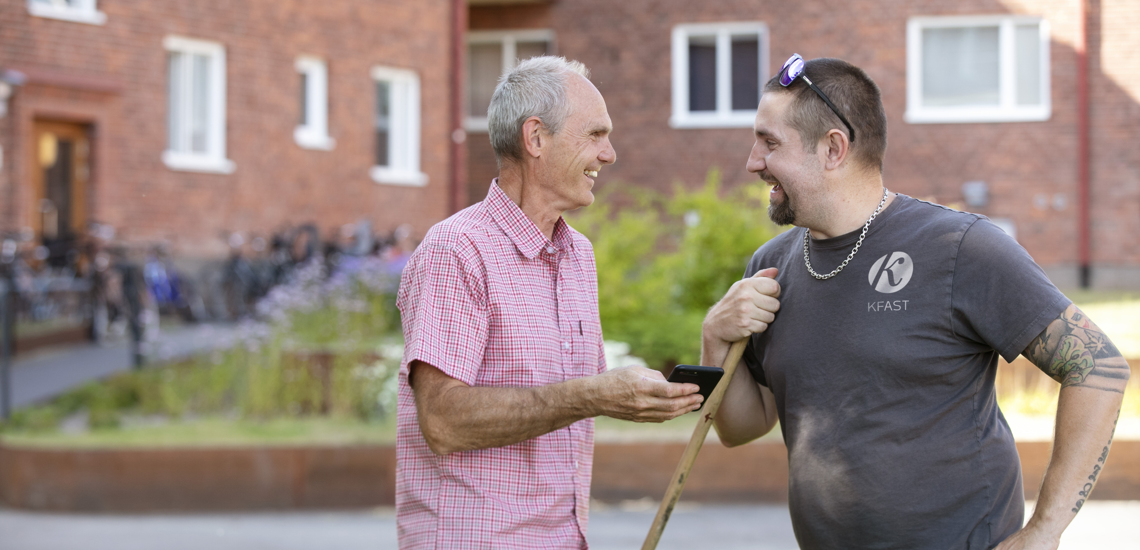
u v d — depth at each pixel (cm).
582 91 255
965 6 1736
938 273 241
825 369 249
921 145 1752
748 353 279
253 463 673
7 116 1313
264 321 1020
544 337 252
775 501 678
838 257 252
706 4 1802
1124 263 1717
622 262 902
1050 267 1730
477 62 1903
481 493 245
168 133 1503
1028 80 1736
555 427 237
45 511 666
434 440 240
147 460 667
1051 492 230
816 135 250
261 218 1578
